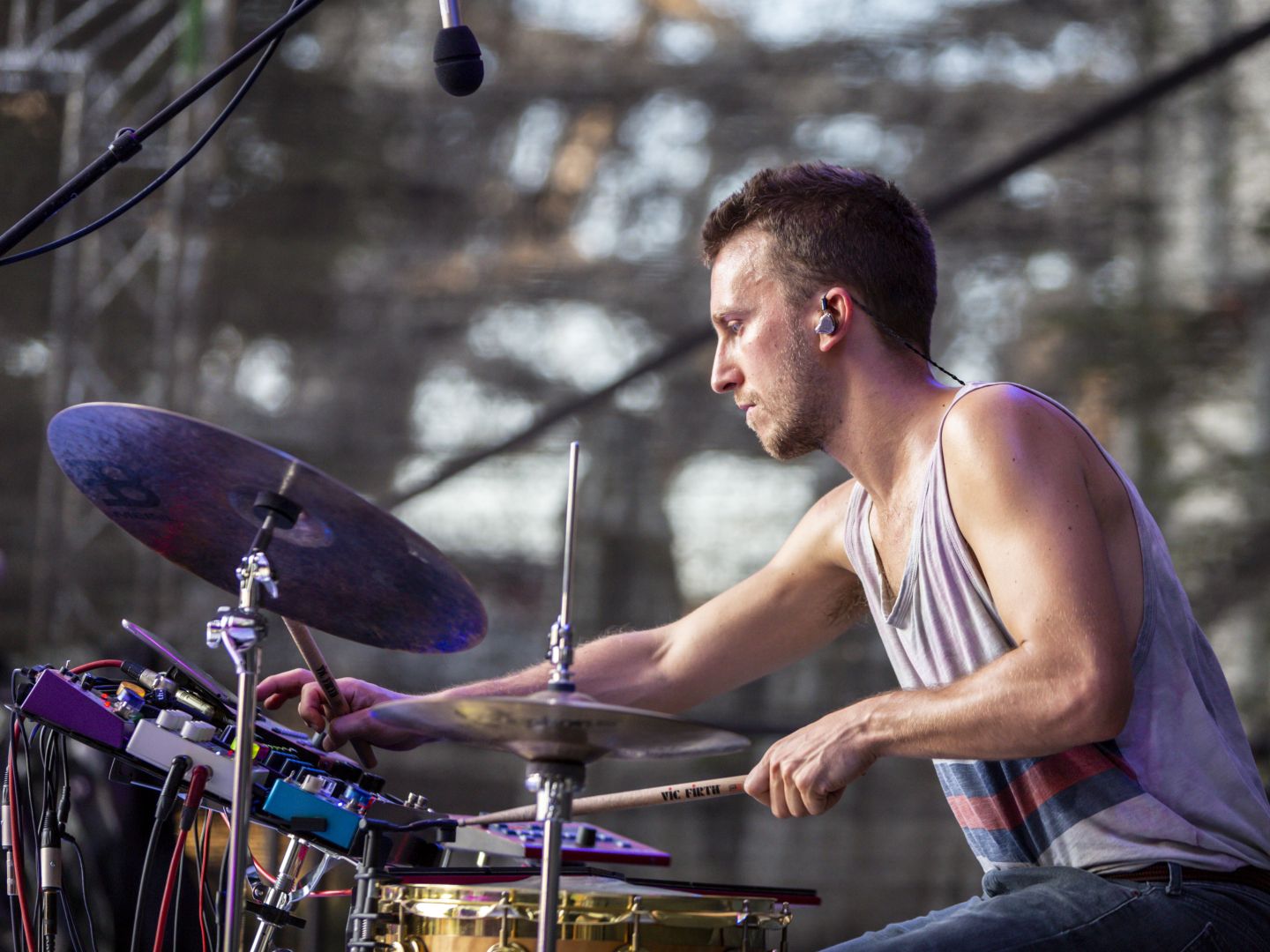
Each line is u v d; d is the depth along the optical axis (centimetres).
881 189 378
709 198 1536
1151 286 1438
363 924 328
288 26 388
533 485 1477
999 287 1460
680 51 1536
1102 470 344
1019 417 337
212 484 328
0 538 1360
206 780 349
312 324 1512
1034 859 352
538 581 1466
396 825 346
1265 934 325
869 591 389
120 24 1380
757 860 1383
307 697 415
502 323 1531
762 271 376
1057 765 343
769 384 375
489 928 306
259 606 321
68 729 351
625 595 1461
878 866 1367
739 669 444
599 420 1484
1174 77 1233
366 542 322
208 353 1488
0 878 493
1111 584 320
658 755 306
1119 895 325
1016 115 1477
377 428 1509
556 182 1551
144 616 1345
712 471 1473
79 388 1372
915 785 1384
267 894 388
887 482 372
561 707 267
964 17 1480
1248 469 1379
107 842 575
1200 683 357
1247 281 1421
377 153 1533
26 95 1363
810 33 1510
